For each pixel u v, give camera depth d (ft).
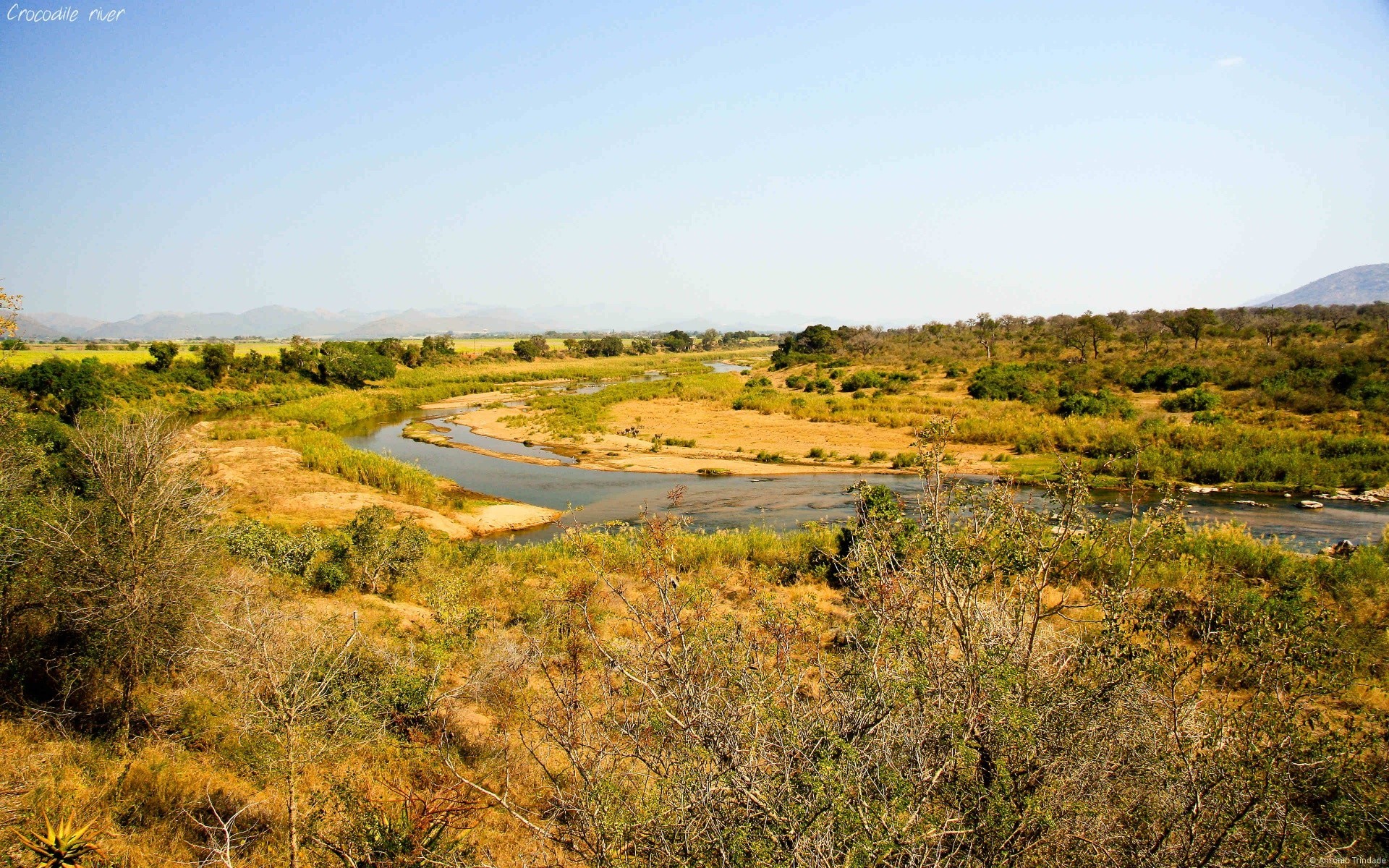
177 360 189.47
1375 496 77.56
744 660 13.65
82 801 19.70
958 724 11.57
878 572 14.71
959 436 112.98
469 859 16.87
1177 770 12.60
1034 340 264.93
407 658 31.27
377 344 290.15
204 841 19.03
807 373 230.07
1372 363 135.13
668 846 11.54
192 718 24.16
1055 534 15.92
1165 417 114.52
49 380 108.88
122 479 26.27
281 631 25.95
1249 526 66.33
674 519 20.68
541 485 97.86
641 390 200.13
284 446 109.70
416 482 86.84
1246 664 13.92
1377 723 15.23
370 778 21.39
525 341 374.22
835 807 10.15
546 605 30.55
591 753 15.14
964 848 11.27
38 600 25.66
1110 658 13.89
